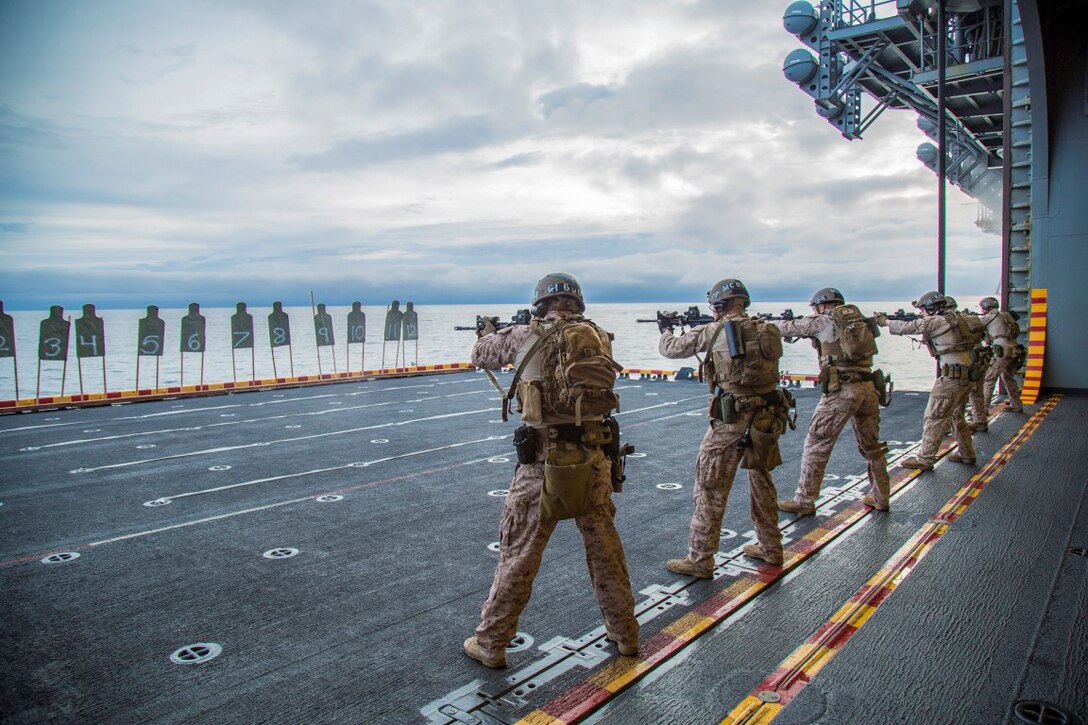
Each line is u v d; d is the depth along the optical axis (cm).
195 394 1573
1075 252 1257
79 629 405
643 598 428
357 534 581
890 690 313
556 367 335
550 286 360
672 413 1245
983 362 750
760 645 363
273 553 536
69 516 643
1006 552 496
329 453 926
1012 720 287
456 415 1264
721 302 467
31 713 317
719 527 459
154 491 733
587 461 329
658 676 335
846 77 1909
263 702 322
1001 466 764
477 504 672
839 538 537
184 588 466
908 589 432
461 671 347
